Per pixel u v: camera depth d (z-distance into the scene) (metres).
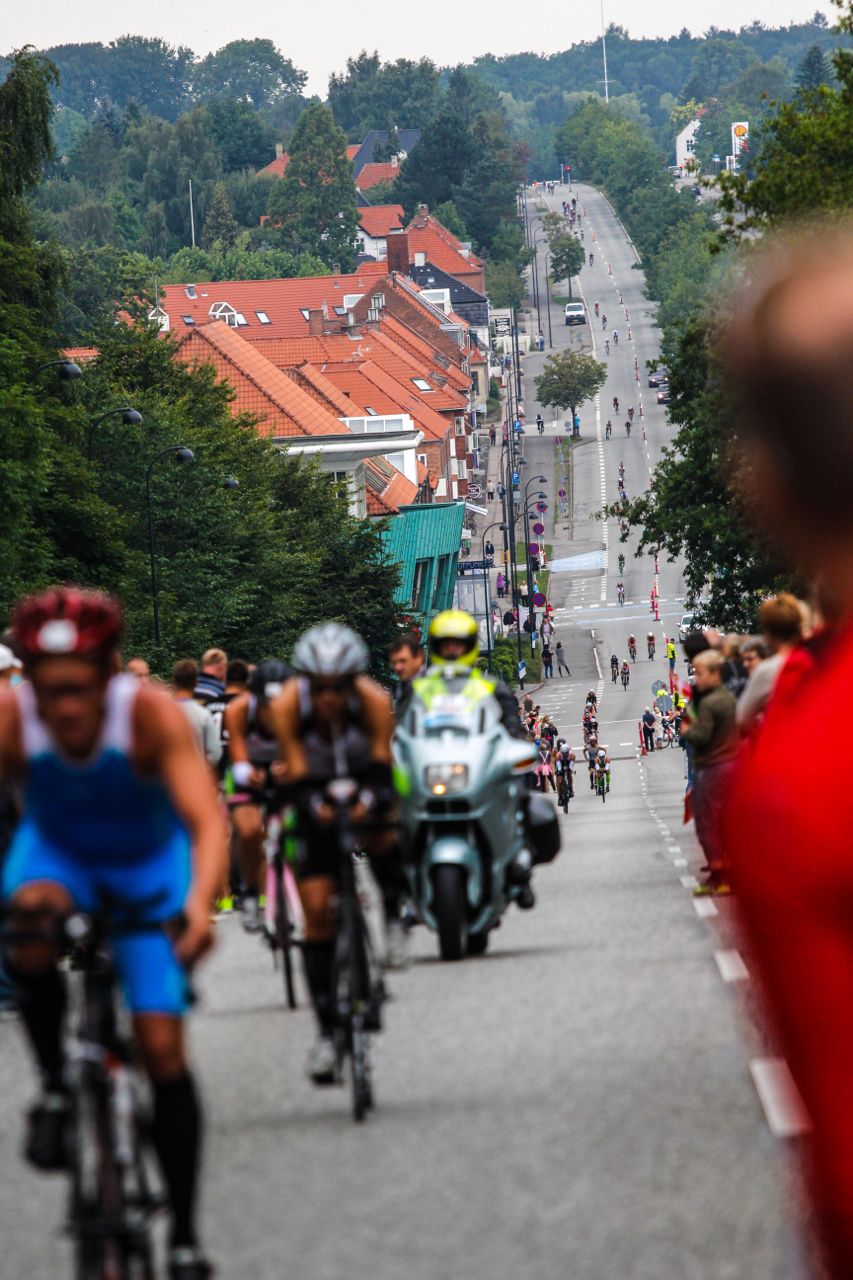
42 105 174.50
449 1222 21.14
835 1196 5.46
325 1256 20.03
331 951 26.69
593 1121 25.88
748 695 42.56
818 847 5.48
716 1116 25.56
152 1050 16.69
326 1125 26.77
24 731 16.94
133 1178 18.64
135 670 54.22
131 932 17.14
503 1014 35.56
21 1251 21.28
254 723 42.28
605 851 85.75
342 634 27.03
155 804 17.34
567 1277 18.58
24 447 149.62
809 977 5.47
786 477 5.75
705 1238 19.66
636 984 38.25
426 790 43.00
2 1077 32.94
